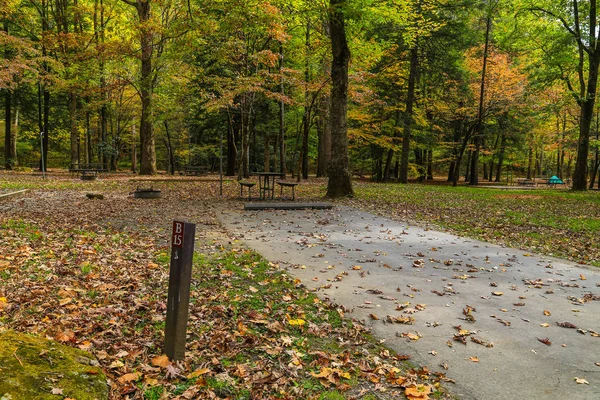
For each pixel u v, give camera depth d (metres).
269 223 9.73
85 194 14.86
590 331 3.99
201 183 21.34
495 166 53.72
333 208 12.61
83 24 29.17
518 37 22.70
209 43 19.69
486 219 11.27
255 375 3.07
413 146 30.88
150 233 8.28
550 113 24.20
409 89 25.31
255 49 22.14
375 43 20.81
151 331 3.79
